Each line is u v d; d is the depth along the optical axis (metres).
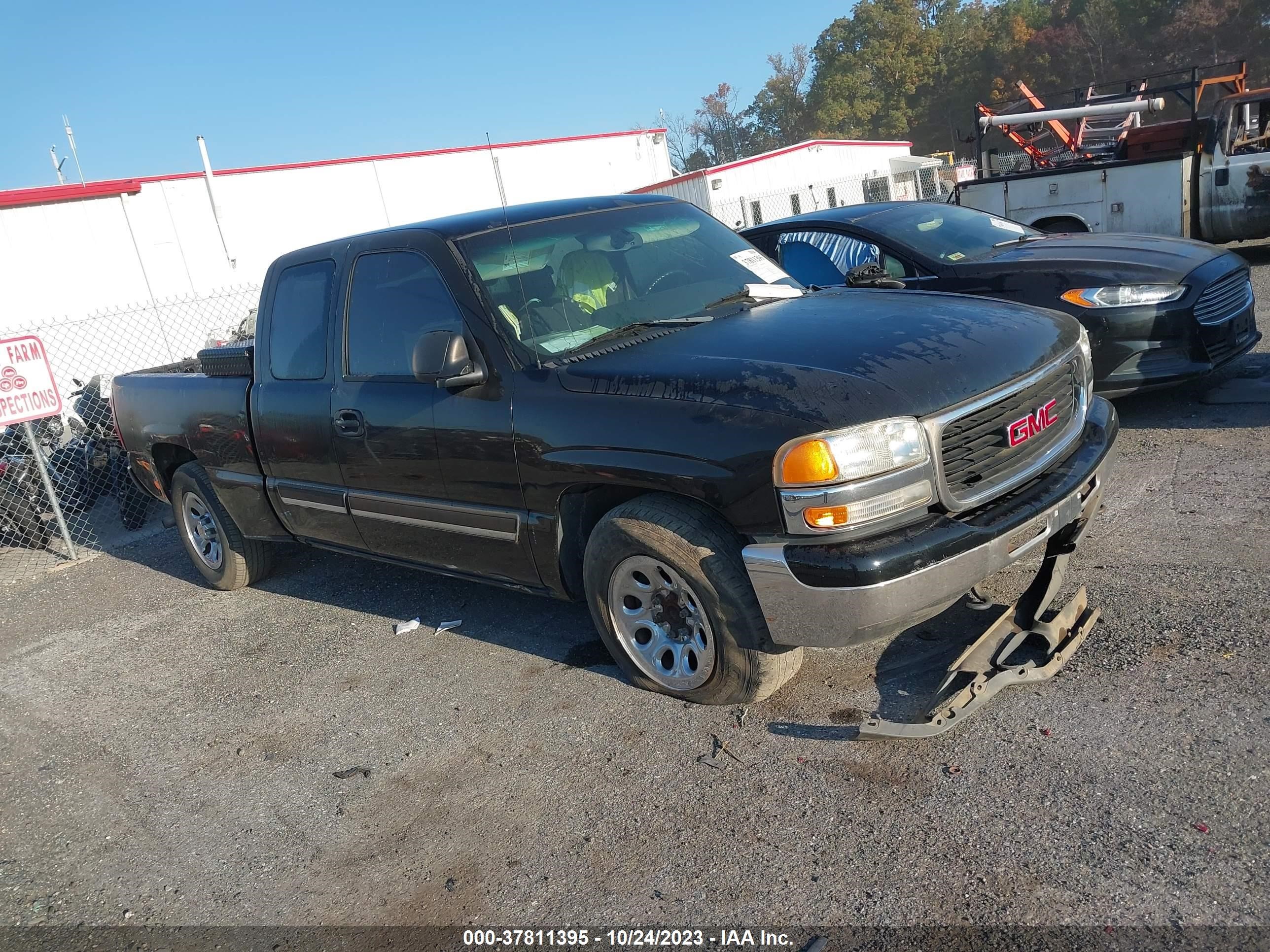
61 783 4.04
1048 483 3.28
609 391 3.42
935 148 80.94
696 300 4.15
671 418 3.21
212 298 17.83
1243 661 3.20
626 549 3.46
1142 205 11.39
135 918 3.05
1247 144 11.59
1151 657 3.33
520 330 3.81
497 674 4.26
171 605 6.20
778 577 2.99
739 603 3.21
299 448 4.79
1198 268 5.88
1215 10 58.47
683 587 3.38
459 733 3.82
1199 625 3.48
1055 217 11.97
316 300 4.68
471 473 3.90
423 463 4.10
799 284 4.54
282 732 4.13
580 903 2.74
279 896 3.04
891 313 3.65
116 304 20.14
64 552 8.20
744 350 3.38
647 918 2.63
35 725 4.68
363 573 6.07
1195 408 6.22
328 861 3.18
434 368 3.68
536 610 4.91
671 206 4.77
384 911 2.87
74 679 5.20
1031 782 2.83
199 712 4.49
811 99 81.62
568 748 3.54
